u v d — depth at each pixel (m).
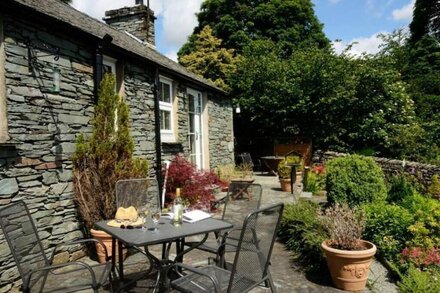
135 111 6.33
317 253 4.07
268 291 3.54
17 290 3.71
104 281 2.90
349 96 12.80
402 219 4.43
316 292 3.53
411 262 3.92
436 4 20.06
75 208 4.70
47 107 4.31
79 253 4.70
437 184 6.91
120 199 4.13
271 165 13.89
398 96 13.05
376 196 5.61
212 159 10.38
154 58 7.47
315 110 13.52
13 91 3.85
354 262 3.47
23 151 3.95
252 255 2.70
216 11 19.16
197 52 18.06
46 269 2.64
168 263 3.46
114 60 5.91
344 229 3.78
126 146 5.00
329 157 12.24
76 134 4.80
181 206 3.40
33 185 4.07
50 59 4.37
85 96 5.00
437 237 4.19
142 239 2.83
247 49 16.09
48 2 5.79
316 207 5.79
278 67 14.53
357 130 13.12
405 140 11.92
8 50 3.80
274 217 2.86
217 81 16.98
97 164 4.74
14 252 2.70
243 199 4.31
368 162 5.84
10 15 3.83
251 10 18.61
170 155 7.77
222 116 11.41
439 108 14.85
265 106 14.65
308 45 18.44
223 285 2.65
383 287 3.63
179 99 8.23
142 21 9.70
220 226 3.30
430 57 18.03
